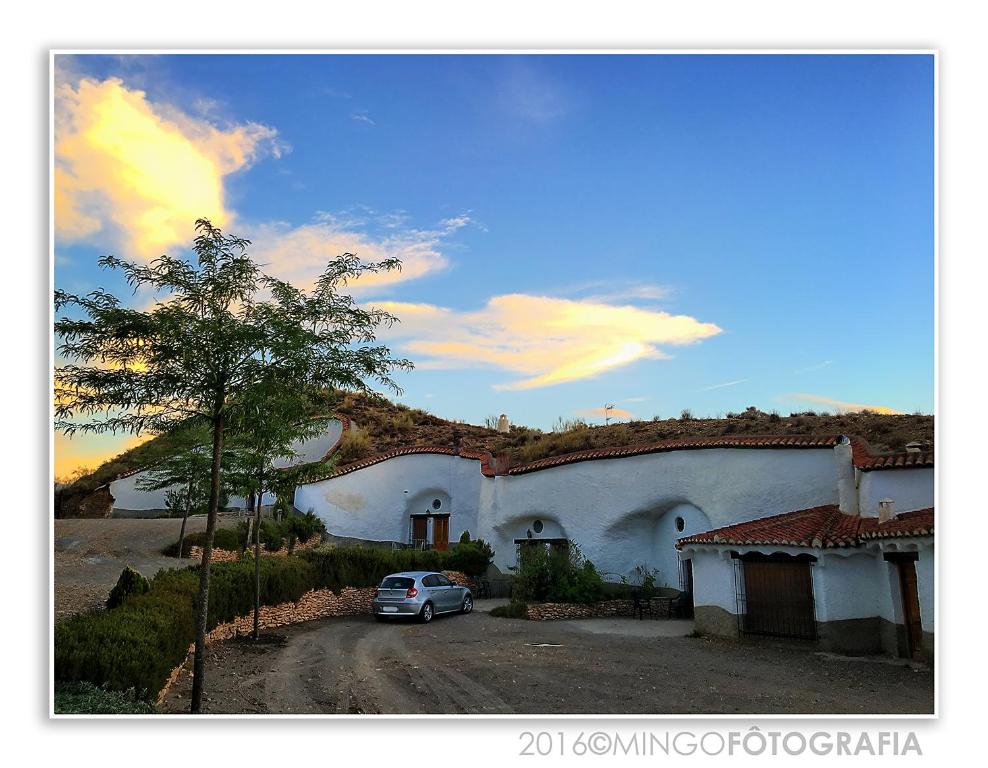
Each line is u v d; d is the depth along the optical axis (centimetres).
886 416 2906
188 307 835
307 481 1569
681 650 1432
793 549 1465
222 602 1459
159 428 853
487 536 2609
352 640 1549
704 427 3114
